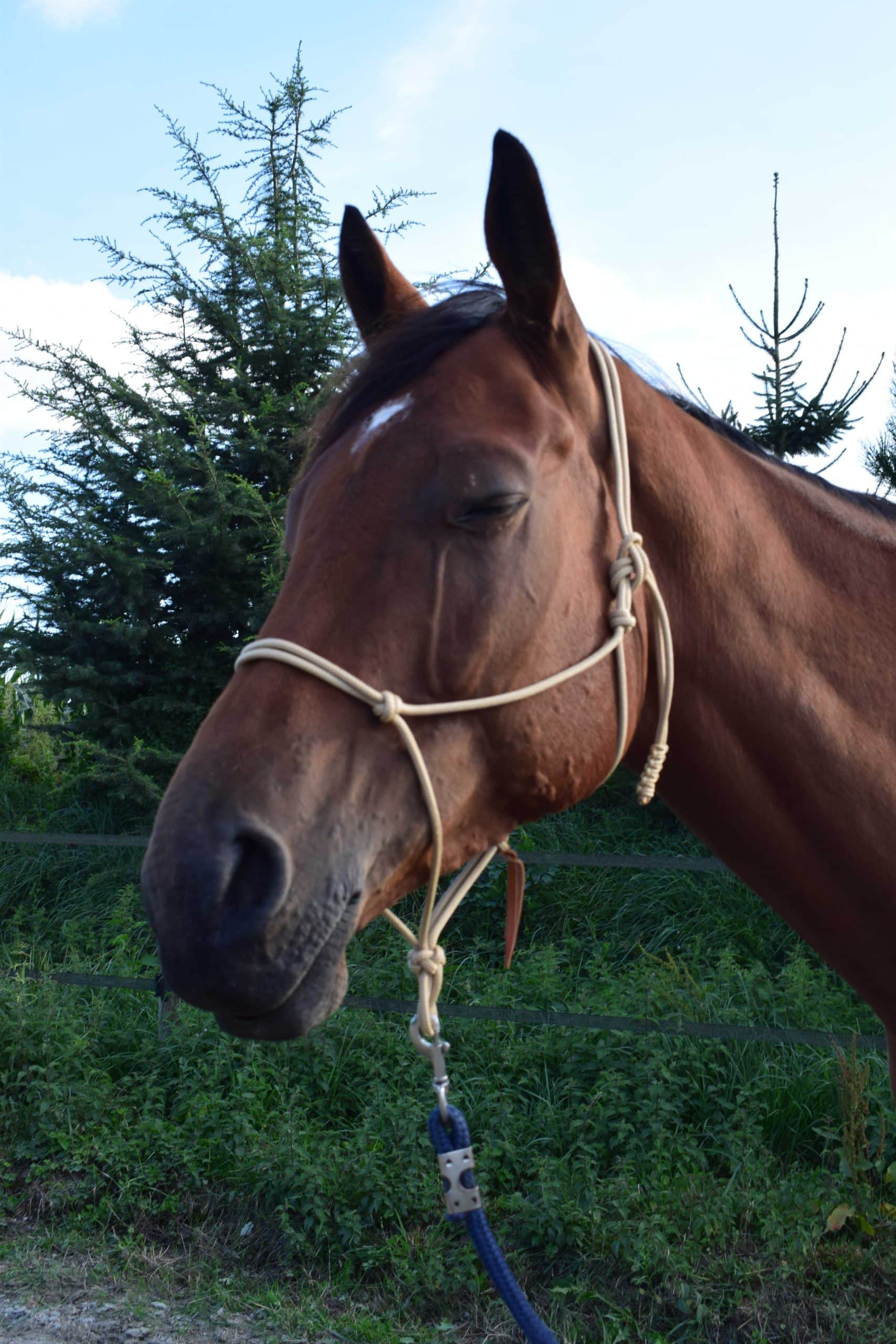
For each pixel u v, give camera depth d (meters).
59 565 5.54
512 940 1.40
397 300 1.54
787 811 1.41
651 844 5.15
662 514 1.36
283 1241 3.07
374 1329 2.63
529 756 1.22
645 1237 2.77
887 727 1.41
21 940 4.91
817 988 3.85
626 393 1.39
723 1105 3.27
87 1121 3.51
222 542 5.39
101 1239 3.10
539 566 1.21
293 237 5.82
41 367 5.53
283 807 1.08
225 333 5.88
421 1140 3.22
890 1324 2.54
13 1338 2.62
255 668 1.16
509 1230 2.98
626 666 1.30
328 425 1.34
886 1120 3.16
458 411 1.21
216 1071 3.57
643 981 3.87
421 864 1.21
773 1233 2.77
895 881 1.39
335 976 1.09
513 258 1.26
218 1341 2.63
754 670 1.38
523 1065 3.66
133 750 5.36
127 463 5.71
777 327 5.21
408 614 1.16
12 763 6.85
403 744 1.15
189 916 1.02
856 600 1.45
